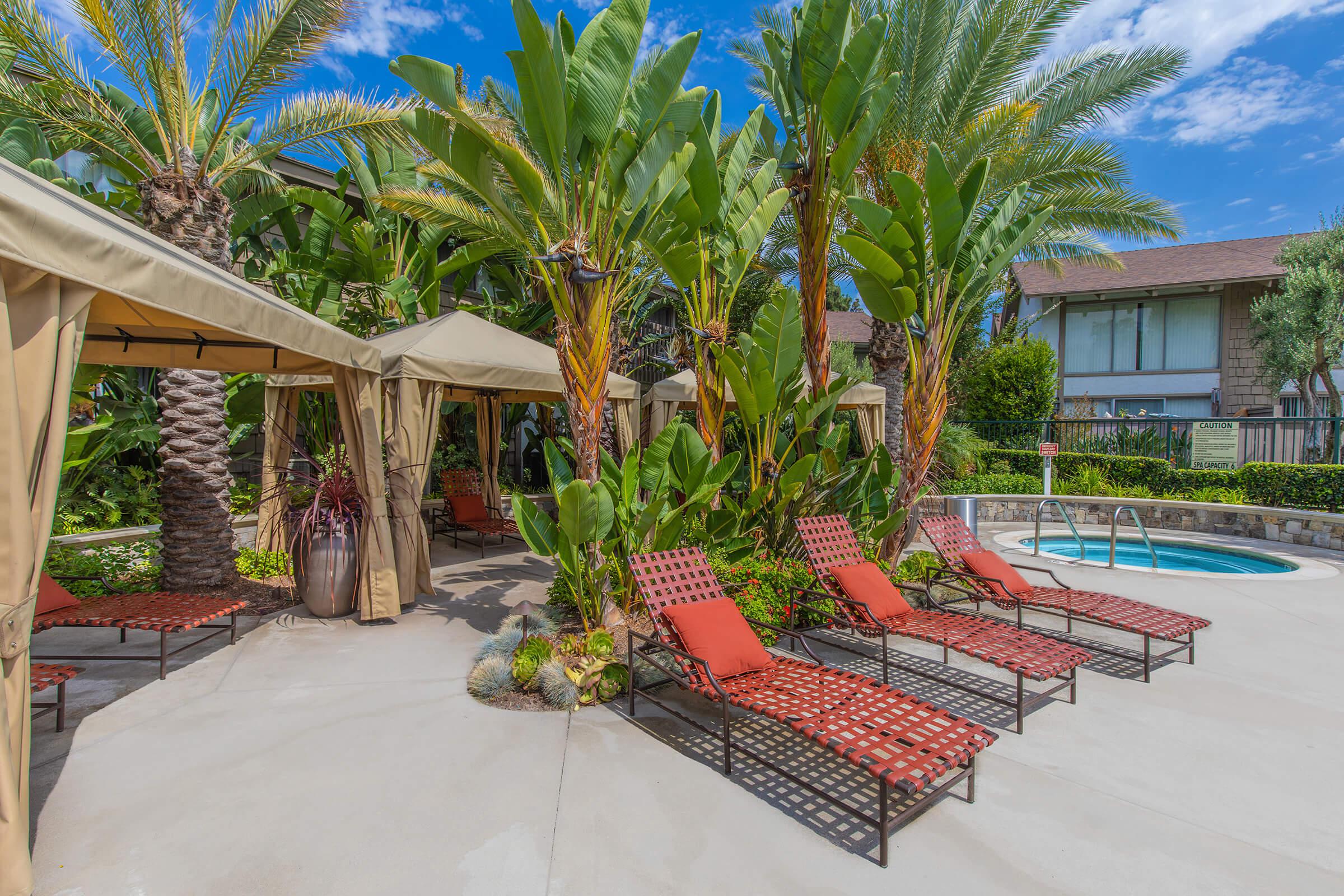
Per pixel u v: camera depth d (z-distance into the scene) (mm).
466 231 8320
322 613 5637
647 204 5285
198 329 4488
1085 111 8211
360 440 5449
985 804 2865
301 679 4230
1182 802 2887
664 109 4539
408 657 4660
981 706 3955
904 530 6477
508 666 4152
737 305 14570
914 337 10219
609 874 2381
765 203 6594
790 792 2957
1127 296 18188
